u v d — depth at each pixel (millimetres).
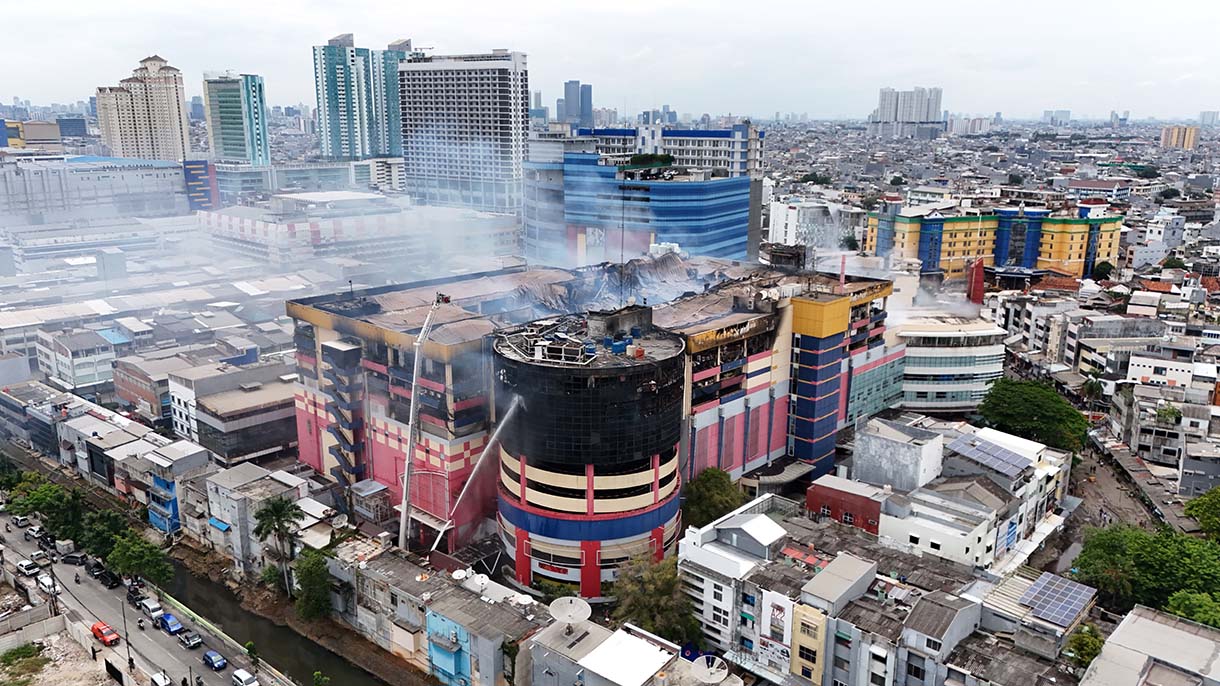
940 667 95562
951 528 127688
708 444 155125
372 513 150500
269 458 181375
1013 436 162500
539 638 102375
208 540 153875
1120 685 87562
